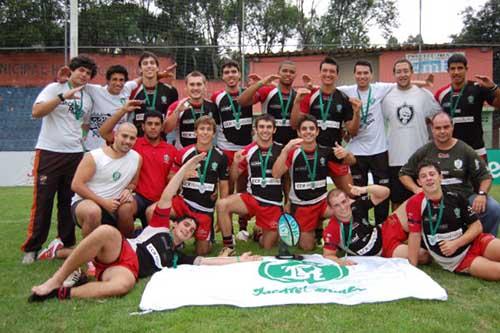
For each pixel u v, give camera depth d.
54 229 6.84
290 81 5.80
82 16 17.22
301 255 4.57
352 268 4.17
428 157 5.02
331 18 28.89
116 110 5.57
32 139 17.72
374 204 4.80
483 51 16.08
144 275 4.10
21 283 4.13
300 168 5.24
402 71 5.73
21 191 11.99
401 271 4.03
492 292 3.79
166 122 5.40
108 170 4.62
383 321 3.16
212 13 18.61
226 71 5.82
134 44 17.83
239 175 5.54
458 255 4.25
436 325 3.09
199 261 4.35
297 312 3.32
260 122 5.17
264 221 5.30
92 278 4.15
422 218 4.39
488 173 4.84
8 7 18.56
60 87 5.01
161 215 4.27
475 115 5.55
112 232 3.73
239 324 3.12
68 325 3.15
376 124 5.95
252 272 4.01
